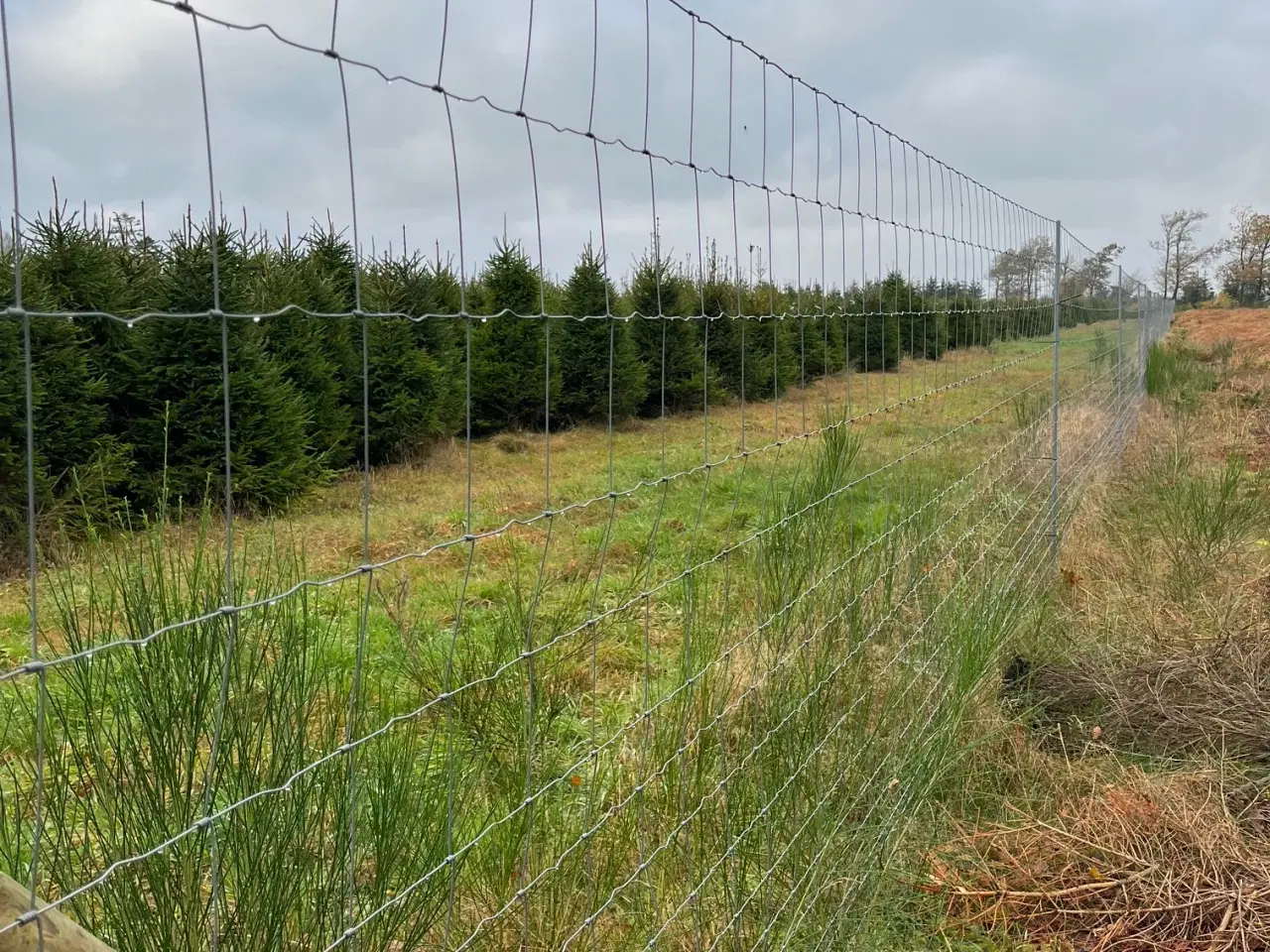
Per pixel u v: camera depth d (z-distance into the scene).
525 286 12.39
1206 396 15.38
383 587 4.58
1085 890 2.66
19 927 0.92
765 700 2.34
